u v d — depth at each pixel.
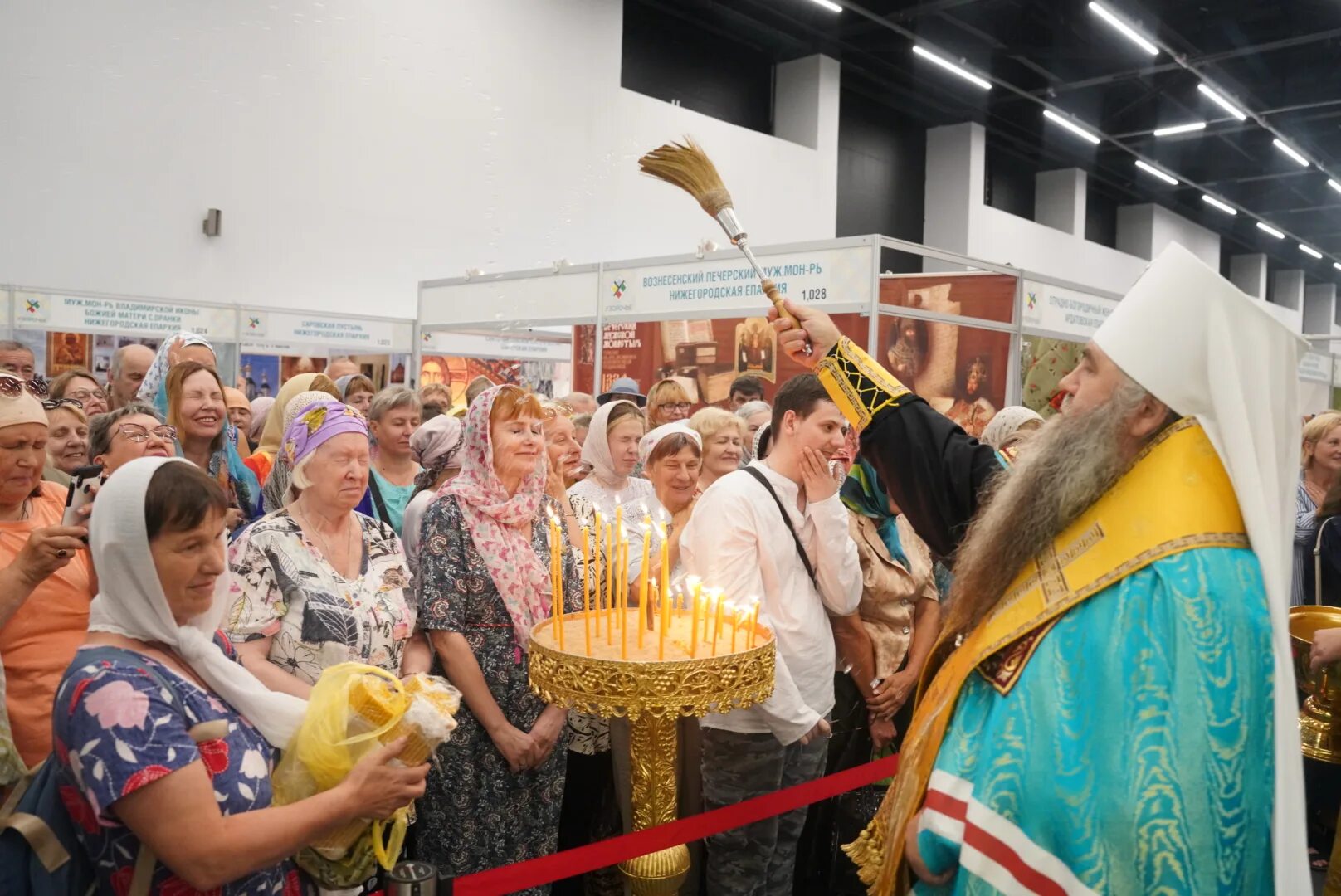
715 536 2.36
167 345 3.62
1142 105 15.15
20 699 2.03
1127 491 1.33
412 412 3.84
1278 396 1.31
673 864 1.93
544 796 2.41
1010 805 1.25
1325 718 2.12
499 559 2.36
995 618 1.42
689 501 3.13
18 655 2.04
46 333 6.96
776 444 2.49
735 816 2.06
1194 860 1.15
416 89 8.56
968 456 1.74
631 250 10.33
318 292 8.52
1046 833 1.23
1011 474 1.48
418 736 1.52
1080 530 1.37
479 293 7.32
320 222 8.44
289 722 1.51
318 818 1.40
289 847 1.37
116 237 7.57
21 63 7.03
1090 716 1.24
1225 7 11.84
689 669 1.64
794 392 2.43
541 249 9.41
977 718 1.38
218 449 3.33
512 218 9.20
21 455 2.18
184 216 7.86
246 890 1.46
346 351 8.34
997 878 1.24
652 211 10.56
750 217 12.27
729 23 12.98
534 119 9.29
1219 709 1.17
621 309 5.95
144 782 1.29
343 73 8.30
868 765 2.37
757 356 5.14
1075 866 1.21
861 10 12.05
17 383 2.21
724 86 13.46
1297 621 2.19
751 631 1.83
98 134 7.40
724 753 2.36
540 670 1.76
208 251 8.00
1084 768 1.23
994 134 17.34
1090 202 20.69
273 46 8.05
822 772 2.63
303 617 2.07
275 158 8.17
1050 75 14.00
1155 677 1.21
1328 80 13.71
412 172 8.60
